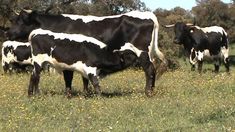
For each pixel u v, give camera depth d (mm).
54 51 14508
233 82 16469
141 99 13438
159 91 14906
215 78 17984
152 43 15094
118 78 19594
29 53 24109
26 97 14047
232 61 41844
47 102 12828
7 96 14336
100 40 15133
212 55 25062
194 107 12109
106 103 12727
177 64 30719
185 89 15500
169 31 35375
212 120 10797
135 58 15273
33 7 39312
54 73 22266
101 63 14352
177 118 11133
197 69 25078
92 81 14305
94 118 11133
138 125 10383
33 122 10742
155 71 15086
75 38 14352
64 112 11766
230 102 12484
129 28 15039
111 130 9930
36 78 14727
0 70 27906
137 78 19578
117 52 14805
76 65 14383
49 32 14641
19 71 24859
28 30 16391
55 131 9844
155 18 15109
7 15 39000
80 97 13828
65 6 41094
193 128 10031
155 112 11719
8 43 24453
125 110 11914
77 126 10305
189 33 24844
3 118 11219
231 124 10219
